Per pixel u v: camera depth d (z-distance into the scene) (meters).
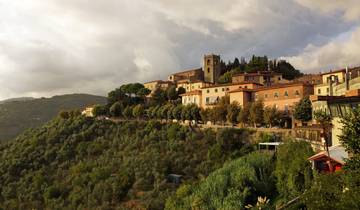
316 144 58.38
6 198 105.81
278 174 53.25
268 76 155.38
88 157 120.25
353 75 110.88
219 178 61.38
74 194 97.25
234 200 54.62
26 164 120.06
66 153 123.56
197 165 95.06
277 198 51.19
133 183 94.94
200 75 198.88
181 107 131.12
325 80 115.88
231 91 125.19
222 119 119.00
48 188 101.56
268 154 65.94
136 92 170.75
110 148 122.19
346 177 22.20
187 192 71.56
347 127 24.70
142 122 133.50
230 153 93.38
